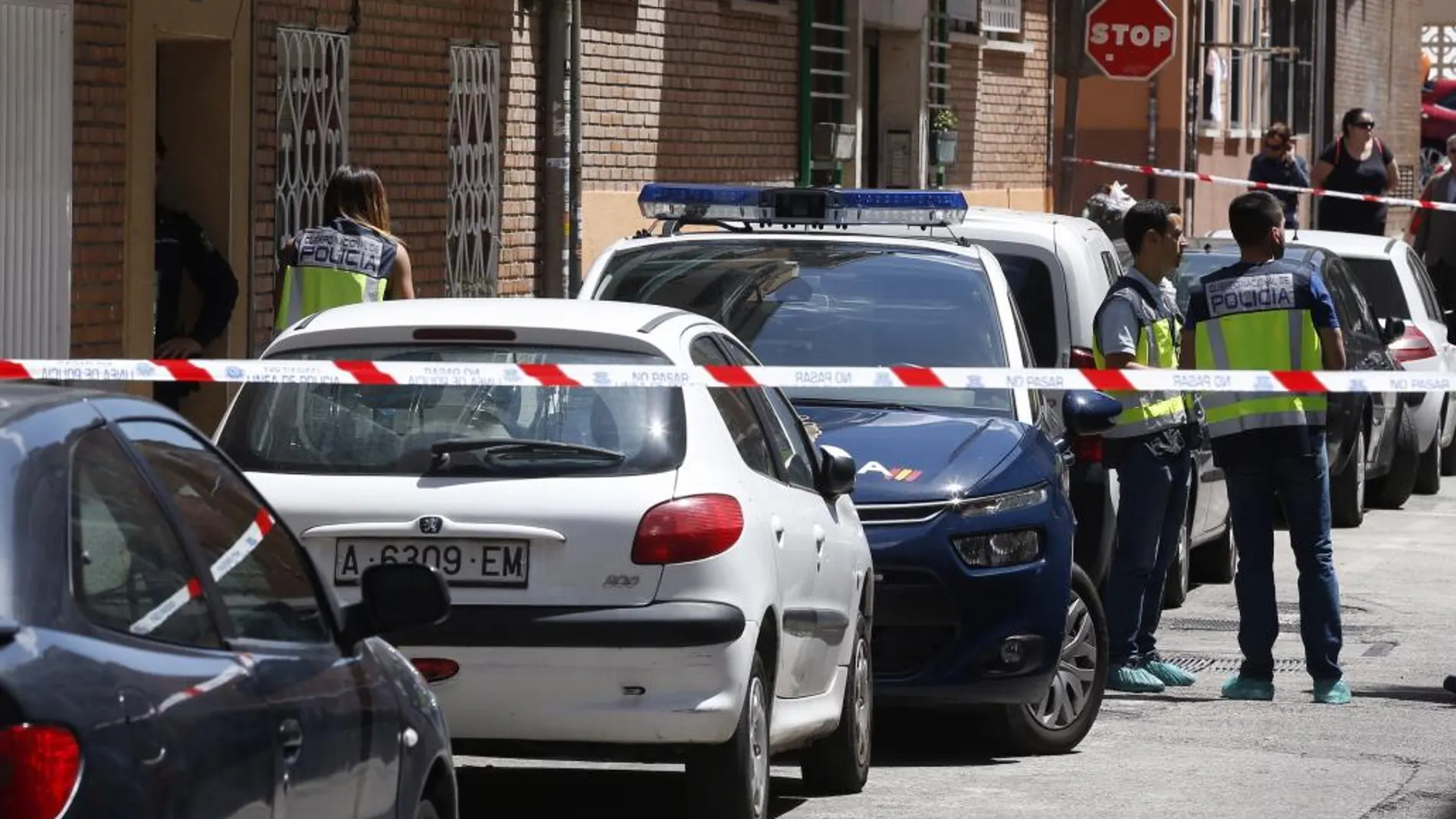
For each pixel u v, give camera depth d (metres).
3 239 34.78
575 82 51.62
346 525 20.94
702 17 59.81
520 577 20.75
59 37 35.44
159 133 40.84
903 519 26.81
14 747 10.96
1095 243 37.62
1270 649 32.69
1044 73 84.62
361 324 22.34
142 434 13.73
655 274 31.86
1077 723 28.80
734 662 20.88
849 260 31.98
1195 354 33.00
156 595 12.83
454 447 21.20
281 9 42.22
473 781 25.97
